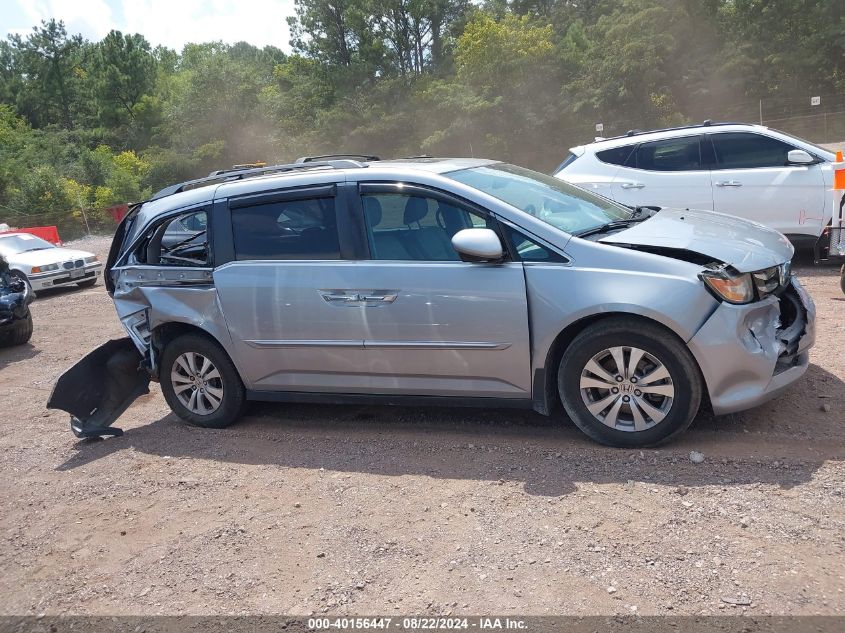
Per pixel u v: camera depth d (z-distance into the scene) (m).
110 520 4.14
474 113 39.66
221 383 5.24
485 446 4.47
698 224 4.52
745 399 3.92
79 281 15.61
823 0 37.59
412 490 4.01
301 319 4.73
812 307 4.41
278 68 62.12
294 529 3.76
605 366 4.13
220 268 5.00
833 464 3.73
